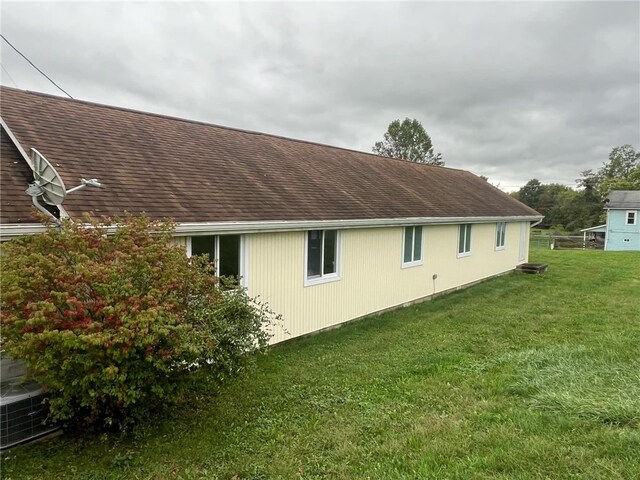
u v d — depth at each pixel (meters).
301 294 8.25
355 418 4.63
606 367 5.81
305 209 8.20
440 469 3.56
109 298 3.71
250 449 4.04
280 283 7.78
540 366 6.09
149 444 4.12
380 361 6.69
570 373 5.62
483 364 6.36
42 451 4.00
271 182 8.86
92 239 4.34
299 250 8.13
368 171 13.40
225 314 4.61
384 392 5.38
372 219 9.38
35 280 3.64
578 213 55.47
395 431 4.30
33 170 5.33
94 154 6.70
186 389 4.46
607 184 53.84
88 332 3.55
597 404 4.50
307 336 8.45
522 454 3.71
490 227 15.91
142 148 7.72
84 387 3.66
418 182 14.87
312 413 4.79
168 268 4.21
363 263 9.85
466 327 8.90
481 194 17.80
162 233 4.71
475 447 3.91
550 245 35.62
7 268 3.80
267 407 4.96
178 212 6.14
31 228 4.85
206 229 6.19
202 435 4.30
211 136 10.17
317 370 6.30
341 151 14.58
